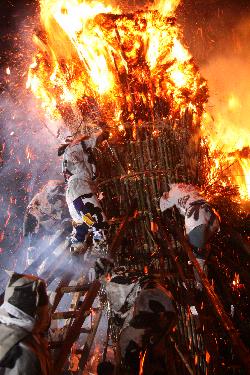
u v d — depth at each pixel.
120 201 4.82
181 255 4.69
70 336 3.44
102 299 4.63
